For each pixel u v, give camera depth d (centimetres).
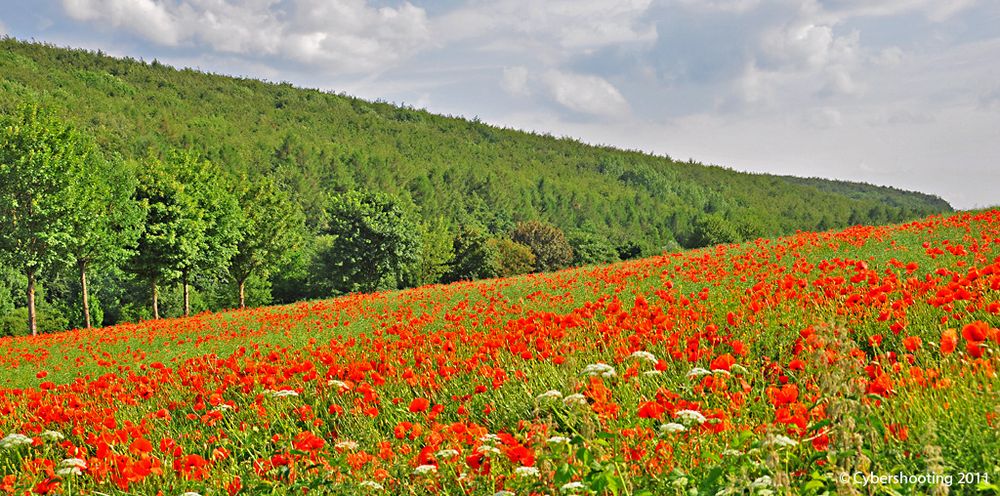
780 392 421
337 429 709
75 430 784
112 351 2139
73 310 6656
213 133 17850
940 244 1413
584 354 753
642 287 1535
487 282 3058
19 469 744
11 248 3222
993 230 1488
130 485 595
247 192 4944
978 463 341
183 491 567
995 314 614
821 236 2039
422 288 3300
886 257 1343
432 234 7844
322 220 12800
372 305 2481
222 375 1018
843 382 349
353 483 472
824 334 385
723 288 1231
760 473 339
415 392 793
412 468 488
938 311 677
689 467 400
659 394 514
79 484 623
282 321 2319
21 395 1023
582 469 355
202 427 822
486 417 656
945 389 414
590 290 1717
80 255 3522
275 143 18788
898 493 302
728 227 11338
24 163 3183
